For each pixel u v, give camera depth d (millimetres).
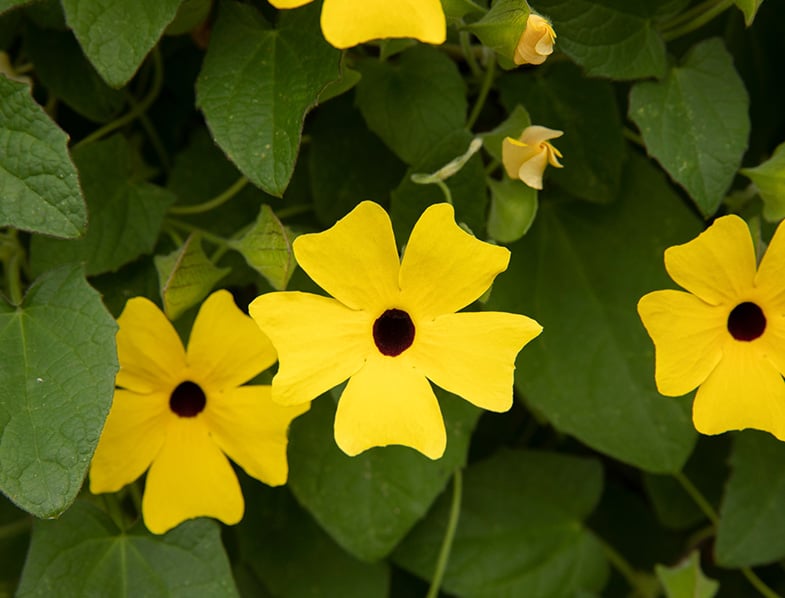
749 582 415
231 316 350
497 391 337
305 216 383
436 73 363
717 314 347
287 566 394
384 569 392
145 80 383
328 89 349
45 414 335
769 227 371
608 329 381
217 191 379
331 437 374
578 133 373
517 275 383
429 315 342
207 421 356
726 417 350
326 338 337
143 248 365
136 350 349
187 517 357
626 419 379
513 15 338
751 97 396
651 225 382
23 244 371
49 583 355
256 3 356
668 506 404
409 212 359
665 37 371
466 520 396
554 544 399
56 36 369
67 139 333
